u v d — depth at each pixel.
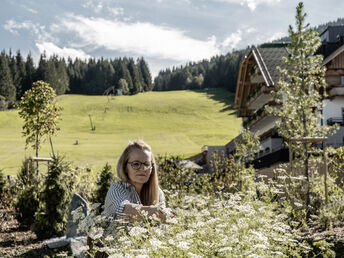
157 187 3.00
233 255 2.55
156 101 139.62
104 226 2.74
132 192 2.86
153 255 2.47
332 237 4.88
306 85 14.27
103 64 187.12
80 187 12.65
